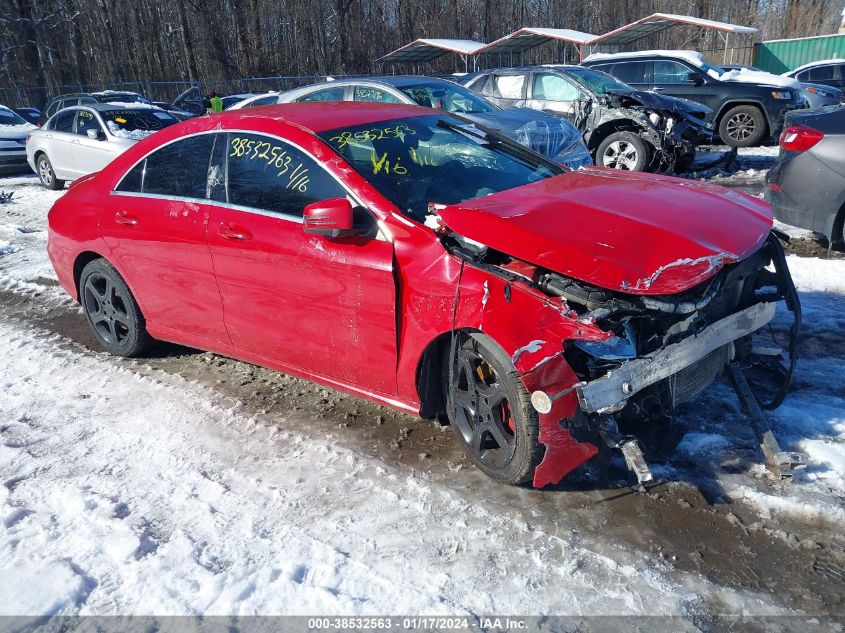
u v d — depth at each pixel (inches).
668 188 140.3
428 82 353.4
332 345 140.9
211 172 158.1
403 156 146.1
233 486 131.0
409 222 127.2
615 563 103.9
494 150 162.6
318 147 141.5
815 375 154.1
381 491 126.2
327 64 1742.1
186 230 159.5
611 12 2031.3
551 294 110.8
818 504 111.8
